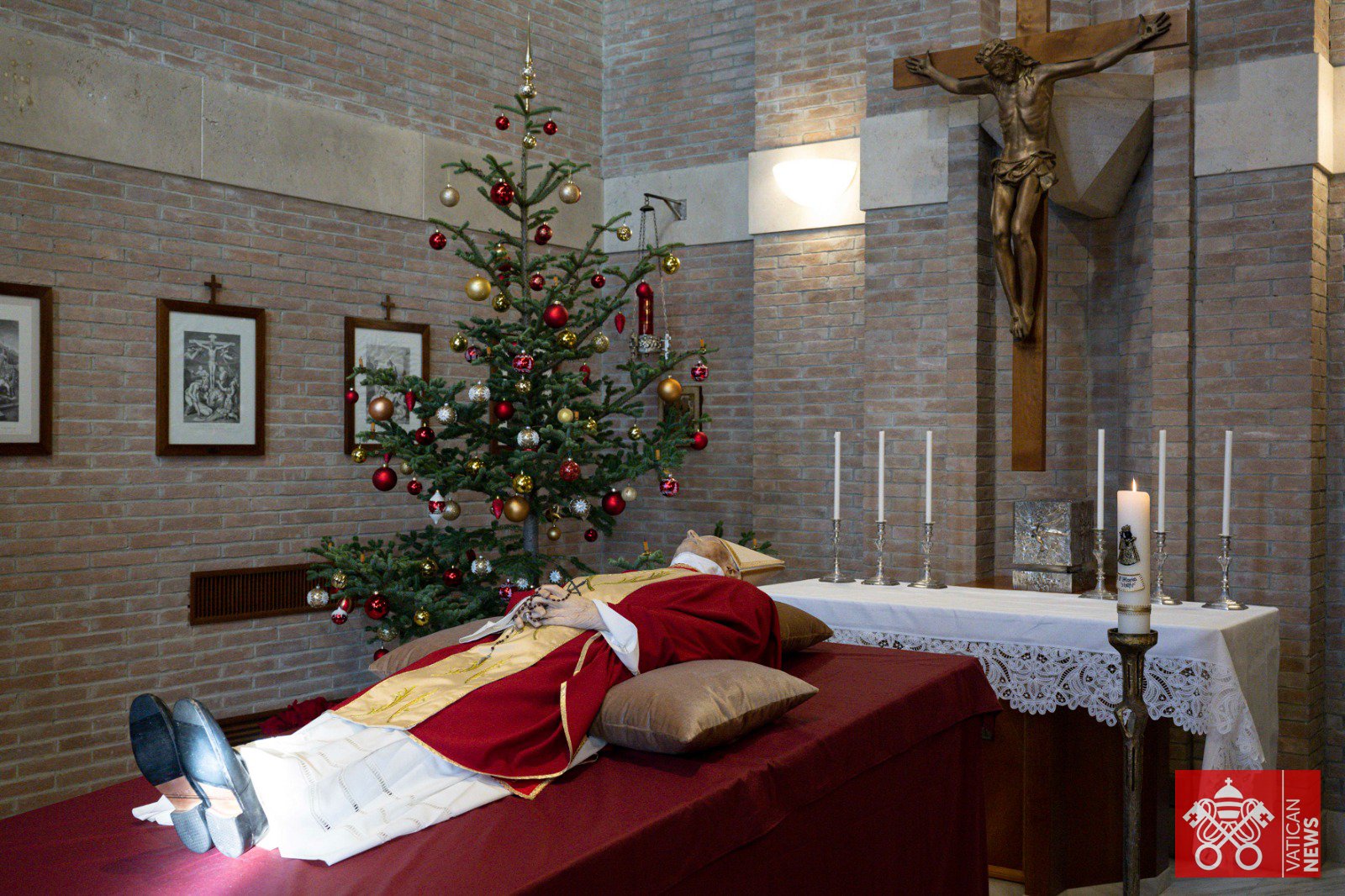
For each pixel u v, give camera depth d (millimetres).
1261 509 4551
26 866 1866
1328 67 4574
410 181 6043
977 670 3449
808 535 6133
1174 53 4660
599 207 7180
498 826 2016
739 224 6648
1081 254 5230
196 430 5141
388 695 2428
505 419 5105
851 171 5910
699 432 5402
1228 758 3391
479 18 6469
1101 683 3613
